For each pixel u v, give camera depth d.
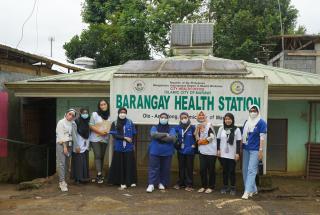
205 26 14.38
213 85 9.52
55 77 12.46
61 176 9.18
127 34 25.56
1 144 12.06
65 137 9.20
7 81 12.66
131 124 9.41
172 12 25.30
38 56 14.02
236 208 7.64
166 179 9.30
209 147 8.95
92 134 9.73
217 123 9.52
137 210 7.52
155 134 9.02
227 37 26.83
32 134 13.92
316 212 7.50
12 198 8.68
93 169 11.52
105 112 9.77
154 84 9.68
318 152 10.99
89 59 22.00
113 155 9.52
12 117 12.82
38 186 9.64
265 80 9.37
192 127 9.18
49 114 14.79
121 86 9.78
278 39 24.23
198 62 10.62
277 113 11.31
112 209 7.60
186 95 9.59
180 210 7.52
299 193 9.11
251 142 8.52
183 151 9.15
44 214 7.31
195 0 26.69
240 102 9.44
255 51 26.58
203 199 8.37
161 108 9.67
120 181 9.47
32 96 11.79
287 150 11.27
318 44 22.52
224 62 10.56
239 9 29.61
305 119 11.24
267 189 9.17
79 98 11.84
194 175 10.90
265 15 31.28
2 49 12.14
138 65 10.52
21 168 13.30
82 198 8.46
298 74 12.16
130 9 25.94
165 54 25.92
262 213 7.38
